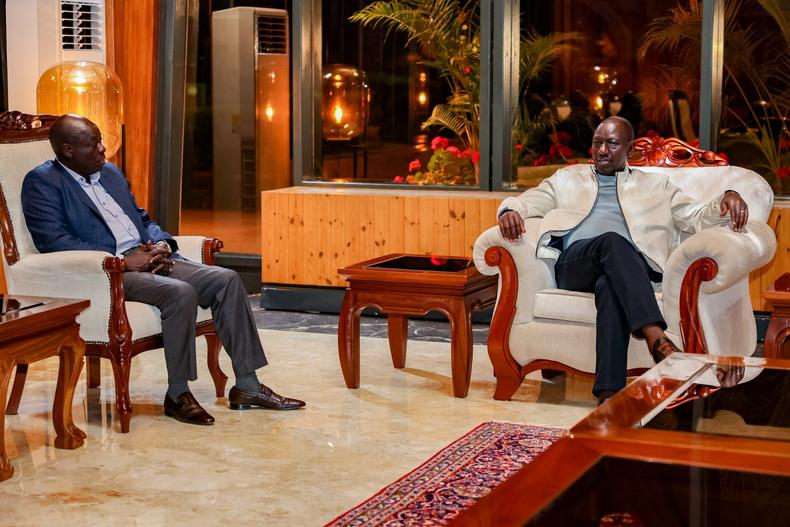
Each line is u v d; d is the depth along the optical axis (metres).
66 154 3.94
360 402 4.02
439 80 5.99
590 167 4.22
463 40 5.91
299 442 3.51
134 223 4.14
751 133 5.45
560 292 3.94
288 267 5.95
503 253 3.96
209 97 6.50
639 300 3.64
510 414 3.83
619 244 3.79
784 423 2.24
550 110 5.86
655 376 2.62
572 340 3.88
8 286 3.85
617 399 2.37
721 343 3.89
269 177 6.53
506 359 3.99
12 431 3.65
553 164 5.89
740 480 1.88
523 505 1.67
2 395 3.12
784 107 5.37
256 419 3.80
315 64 6.21
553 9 5.78
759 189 4.11
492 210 5.53
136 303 3.76
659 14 5.66
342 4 6.11
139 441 3.53
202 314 3.97
